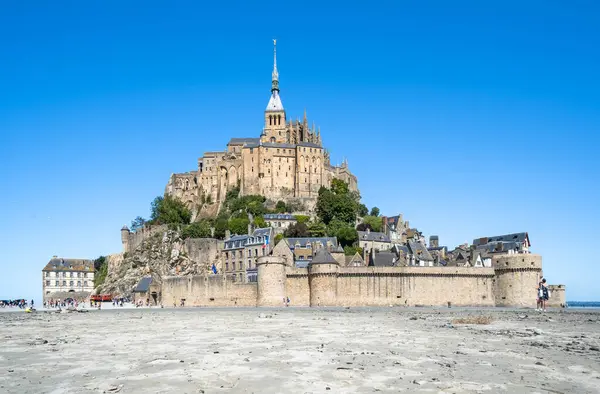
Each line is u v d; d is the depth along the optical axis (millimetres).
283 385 32875
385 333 59875
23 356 44812
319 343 51125
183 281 150250
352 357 42375
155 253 195625
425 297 135250
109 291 194000
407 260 164625
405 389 31609
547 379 34062
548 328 66125
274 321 78938
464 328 65750
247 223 199125
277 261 134125
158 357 43312
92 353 46094
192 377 35281
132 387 32719
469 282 138625
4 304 180625
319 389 31828
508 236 183875
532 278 135375
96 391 31750
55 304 175250
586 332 61156
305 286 135750
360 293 133500
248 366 38906
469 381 33531
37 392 31703
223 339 55219
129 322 81625
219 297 141750
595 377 34656
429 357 42344
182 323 77688
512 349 46594
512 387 31984
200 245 186500
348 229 187125
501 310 113000
